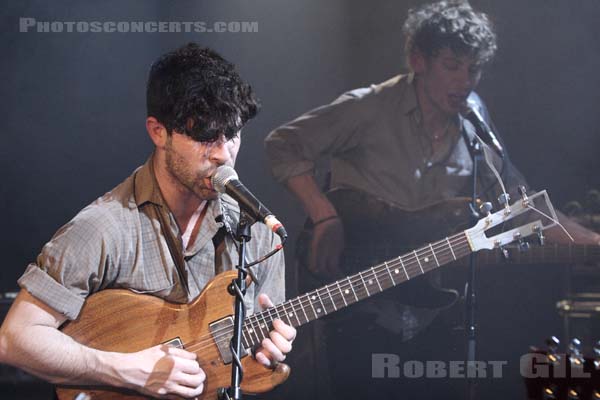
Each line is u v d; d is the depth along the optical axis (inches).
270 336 156.3
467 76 300.2
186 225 161.5
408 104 301.4
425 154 297.1
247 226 139.9
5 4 346.0
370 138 302.4
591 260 278.8
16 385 380.5
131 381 148.4
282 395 297.4
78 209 360.5
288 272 301.1
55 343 144.1
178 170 148.6
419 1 308.2
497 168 292.8
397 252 293.6
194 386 153.7
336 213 299.0
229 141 147.9
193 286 160.1
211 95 142.6
